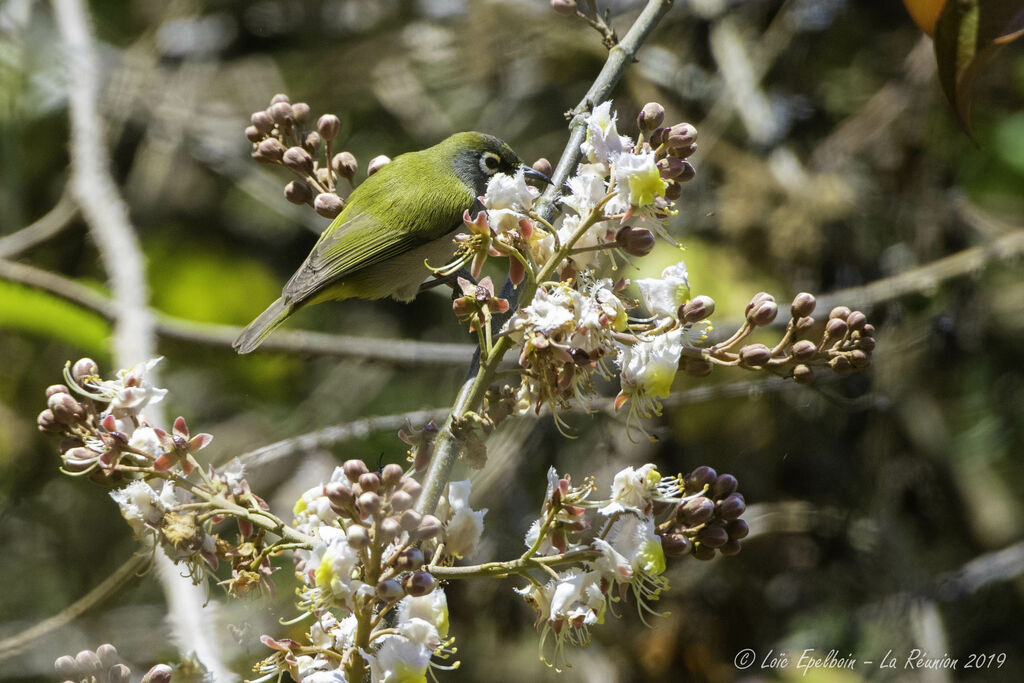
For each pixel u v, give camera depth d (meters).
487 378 4.57
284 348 10.91
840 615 11.25
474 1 13.44
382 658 4.02
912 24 13.14
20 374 12.49
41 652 10.95
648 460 11.12
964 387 12.27
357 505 3.98
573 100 13.88
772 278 11.95
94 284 11.57
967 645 11.52
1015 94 12.52
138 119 14.30
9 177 13.19
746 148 13.21
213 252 14.31
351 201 9.18
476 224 4.53
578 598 4.16
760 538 11.37
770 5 13.73
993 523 12.04
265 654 7.46
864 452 11.76
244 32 14.96
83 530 12.26
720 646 10.73
